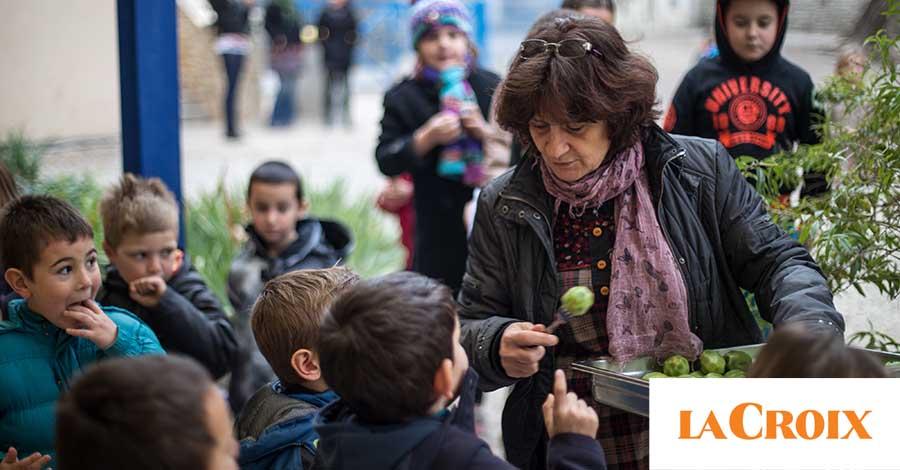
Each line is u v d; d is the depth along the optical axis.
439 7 4.69
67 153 6.86
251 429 2.55
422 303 1.96
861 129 2.81
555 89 2.29
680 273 2.47
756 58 3.57
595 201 2.48
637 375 2.47
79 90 6.84
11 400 2.76
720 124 3.60
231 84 13.72
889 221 2.74
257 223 4.42
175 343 3.51
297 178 4.49
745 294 2.97
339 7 15.11
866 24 3.53
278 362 2.57
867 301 3.07
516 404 2.62
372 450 1.92
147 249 3.55
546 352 2.57
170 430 1.62
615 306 2.48
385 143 4.82
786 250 2.46
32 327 2.82
